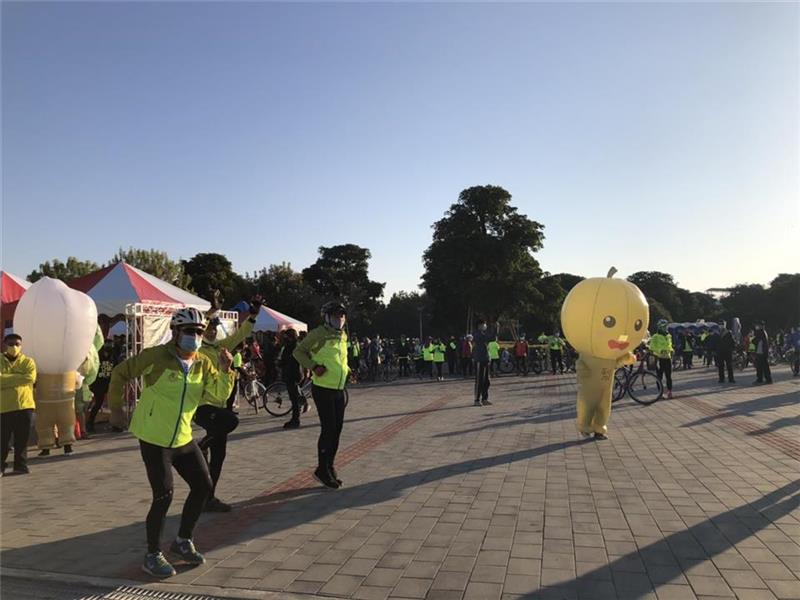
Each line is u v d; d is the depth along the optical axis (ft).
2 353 26.32
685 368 88.12
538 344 90.43
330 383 21.76
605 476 22.54
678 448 27.32
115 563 15.06
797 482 21.09
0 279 36.78
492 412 41.78
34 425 30.22
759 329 59.26
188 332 14.35
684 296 321.11
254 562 14.82
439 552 15.20
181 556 14.67
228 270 196.95
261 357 64.59
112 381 14.34
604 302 29.14
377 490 21.26
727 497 19.49
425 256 171.53
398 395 57.00
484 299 155.84
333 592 13.03
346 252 253.65
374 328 271.49
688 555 14.71
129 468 26.53
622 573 13.74
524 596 12.68
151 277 48.93
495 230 166.91
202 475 14.94
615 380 46.06
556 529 16.75
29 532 17.57
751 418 35.47
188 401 14.48
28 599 13.14
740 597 12.46
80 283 46.06
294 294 202.90
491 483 21.83
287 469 25.08
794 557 14.51
